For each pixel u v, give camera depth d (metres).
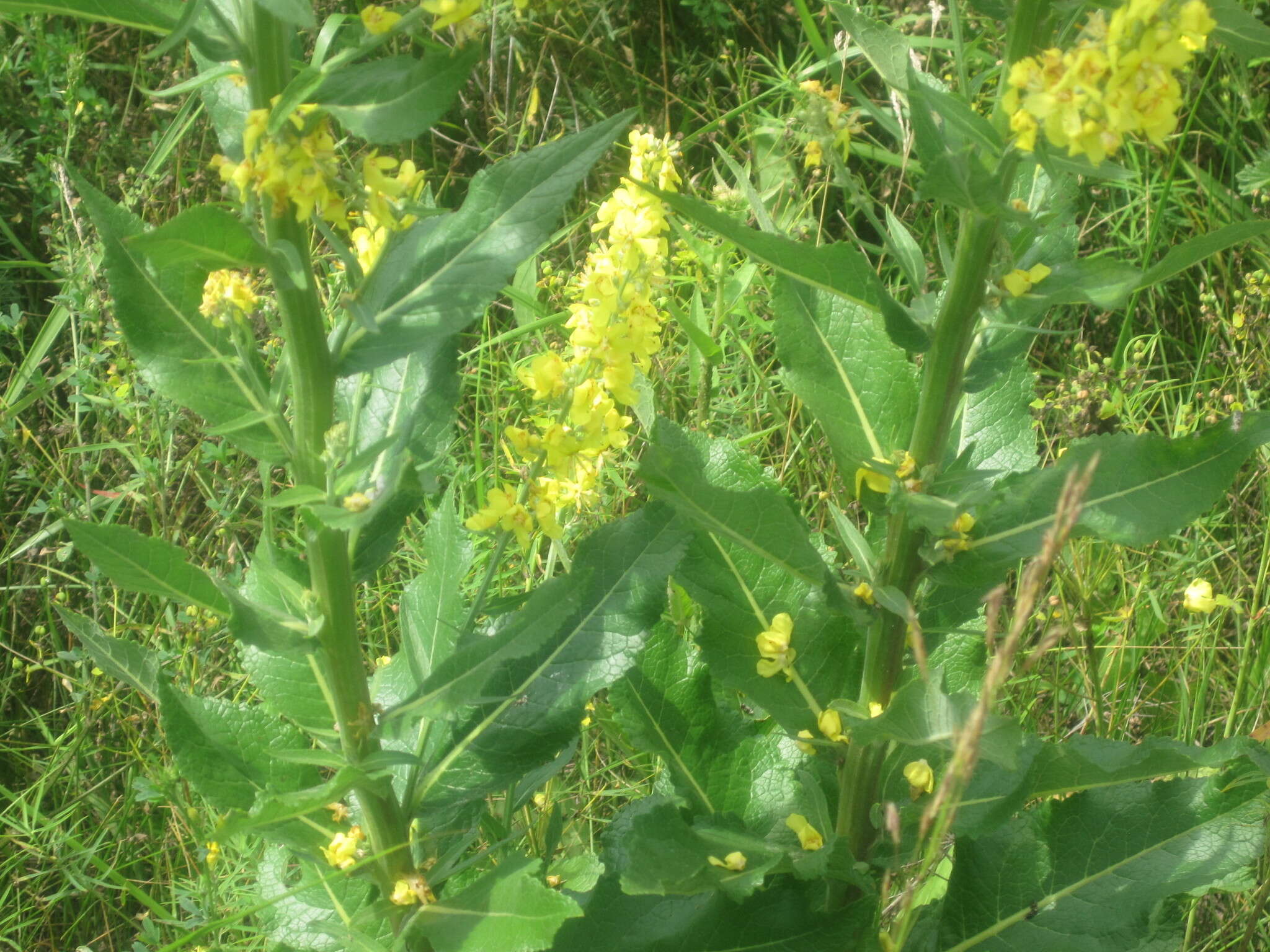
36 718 1.33
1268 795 0.96
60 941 1.25
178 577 0.81
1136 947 0.96
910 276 0.91
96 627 0.93
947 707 0.86
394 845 0.91
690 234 1.41
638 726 1.02
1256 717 1.25
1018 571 1.32
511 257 0.84
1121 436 0.89
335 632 0.86
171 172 1.68
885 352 0.95
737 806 1.03
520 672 0.94
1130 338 1.61
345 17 0.77
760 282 1.52
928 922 1.03
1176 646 1.33
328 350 0.84
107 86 1.88
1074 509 0.77
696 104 1.89
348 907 0.98
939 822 0.86
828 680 0.99
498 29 1.35
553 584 0.84
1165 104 0.76
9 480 1.49
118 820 1.26
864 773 0.98
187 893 1.17
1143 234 1.70
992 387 1.03
